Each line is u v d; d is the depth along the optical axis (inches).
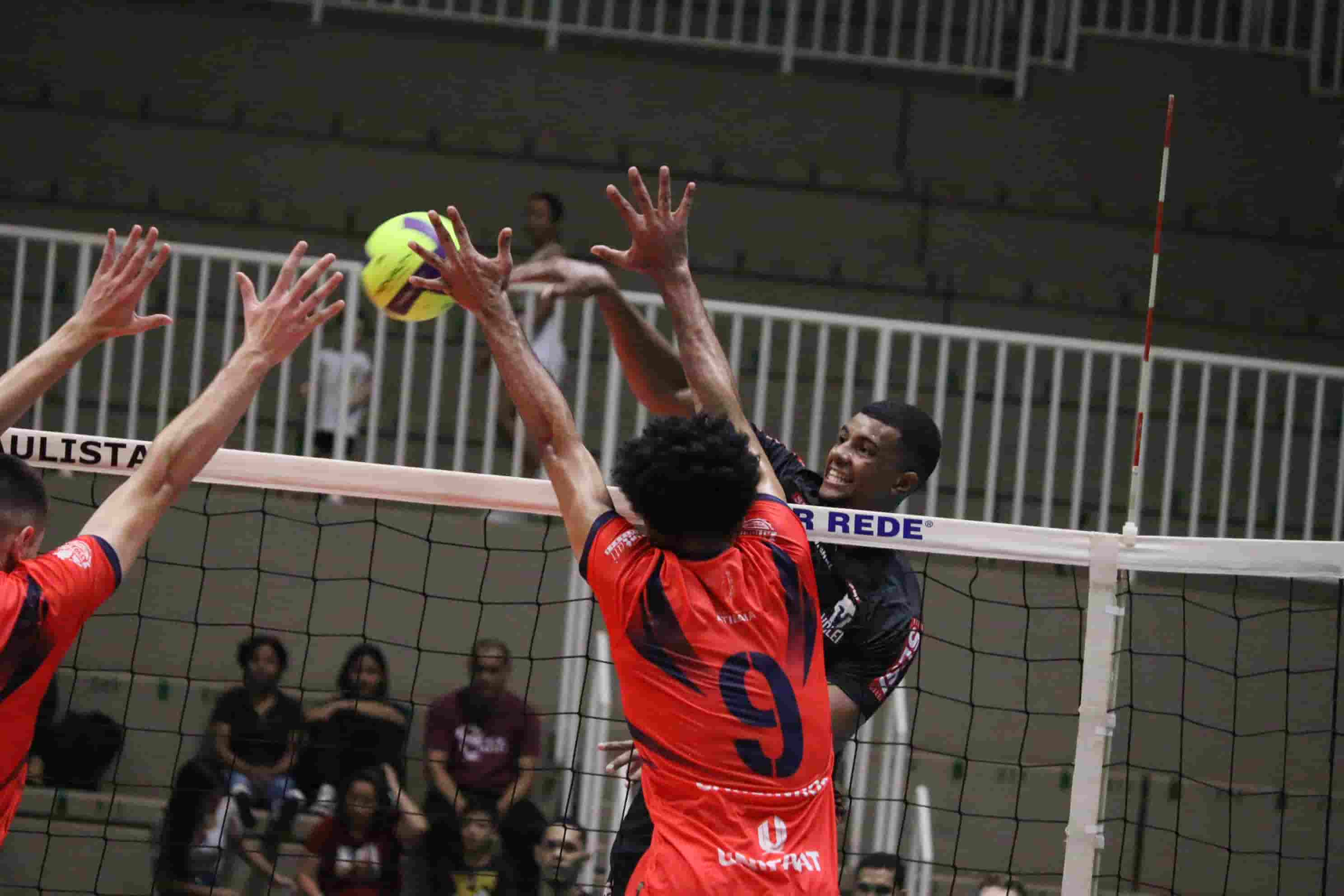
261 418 1384.1
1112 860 1137.4
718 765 385.7
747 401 1440.7
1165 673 1173.7
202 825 924.6
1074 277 1594.5
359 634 1059.9
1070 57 1697.8
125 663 1122.0
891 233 1588.3
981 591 1155.9
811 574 414.6
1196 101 1702.8
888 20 1784.0
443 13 1606.8
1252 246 1616.6
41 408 1343.5
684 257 458.3
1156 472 1432.1
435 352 1208.2
